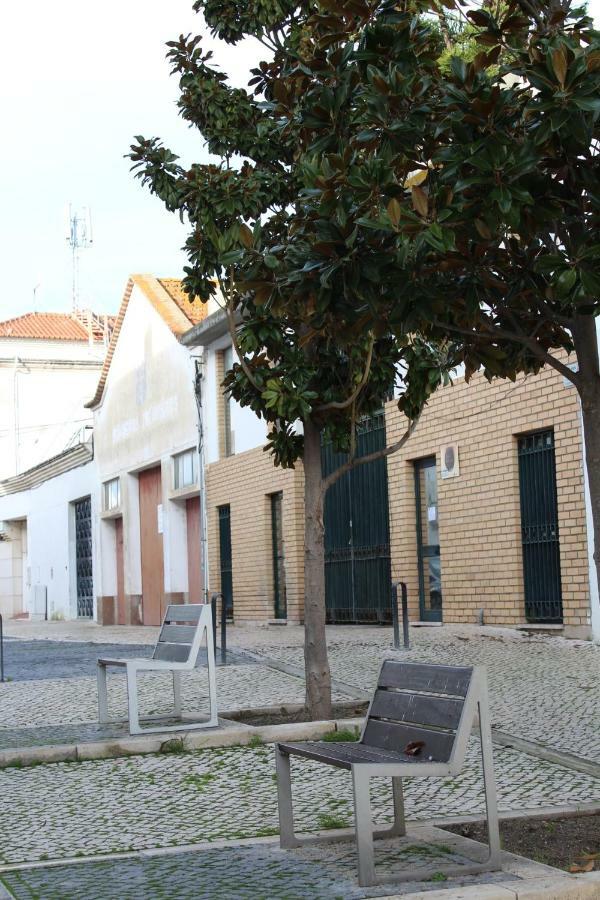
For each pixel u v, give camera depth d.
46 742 9.38
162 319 31.47
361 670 13.60
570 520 15.39
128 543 34.81
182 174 10.02
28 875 5.62
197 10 10.48
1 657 14.60
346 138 6.66
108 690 12.93
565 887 4.90
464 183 5.39
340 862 5.61
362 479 22.20
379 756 5.52
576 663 12.81
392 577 20.45
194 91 10.39
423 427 19.39
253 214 10.06
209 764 8.56
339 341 6.40
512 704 10.46
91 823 6.86
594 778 7.50
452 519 18.50
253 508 26.19
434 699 5.57
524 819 6.40
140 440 33.88
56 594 44.19
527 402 16.39
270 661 15.09
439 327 6.63
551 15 6.17
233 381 10.34
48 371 54.88
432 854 5.64
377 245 5.86
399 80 5.98
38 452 53.22
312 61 6.93
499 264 6.35
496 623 17.30
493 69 10.36
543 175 5.77
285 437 10.30
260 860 5.72
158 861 5.80
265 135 10.28
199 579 30.22
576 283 5.43
